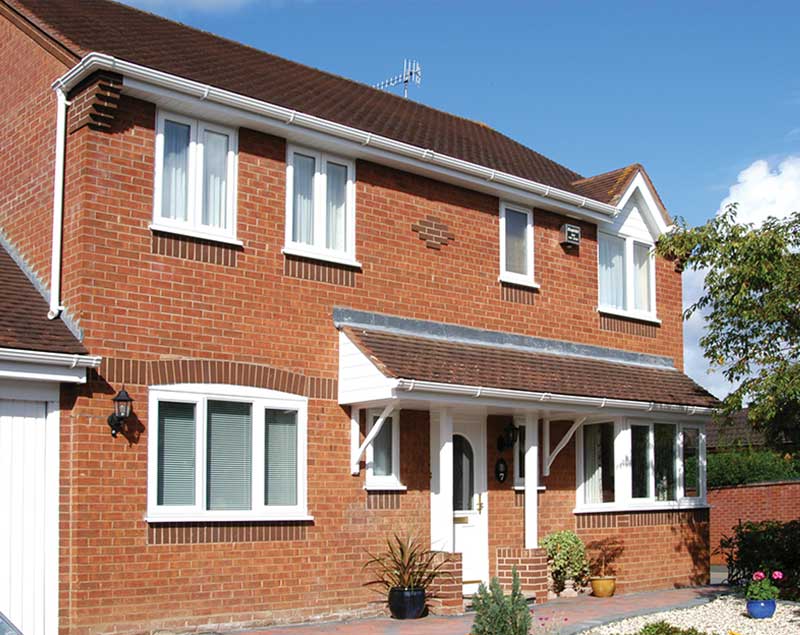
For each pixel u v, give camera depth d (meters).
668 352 20.23
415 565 14.23
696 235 16.09
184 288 12.77
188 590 12.28
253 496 13.15
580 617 14.05
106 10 16.36
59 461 11.66
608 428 17.88
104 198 12.19
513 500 17.00
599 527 17.42
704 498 19.36
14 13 14.03
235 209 13.44
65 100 12.55
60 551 11.52
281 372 13.64
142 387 12.22
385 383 13.46
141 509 12.00
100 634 11.47
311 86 17.48
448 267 16.11
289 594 13.30
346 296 14.59
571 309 18.17
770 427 16.12
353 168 14.99
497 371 15.26
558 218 18.22
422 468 15.29
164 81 12.40
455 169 15.93
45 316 12.06
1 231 13.91
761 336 15.51
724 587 17.95
